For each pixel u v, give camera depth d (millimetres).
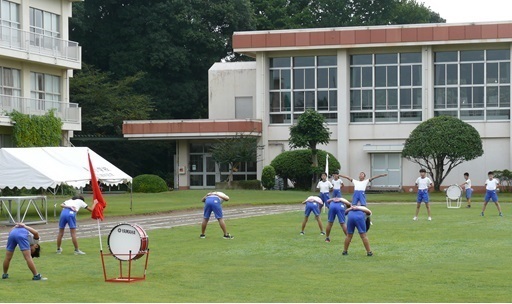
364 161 54031
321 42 53312
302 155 50531
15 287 14602
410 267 16844
